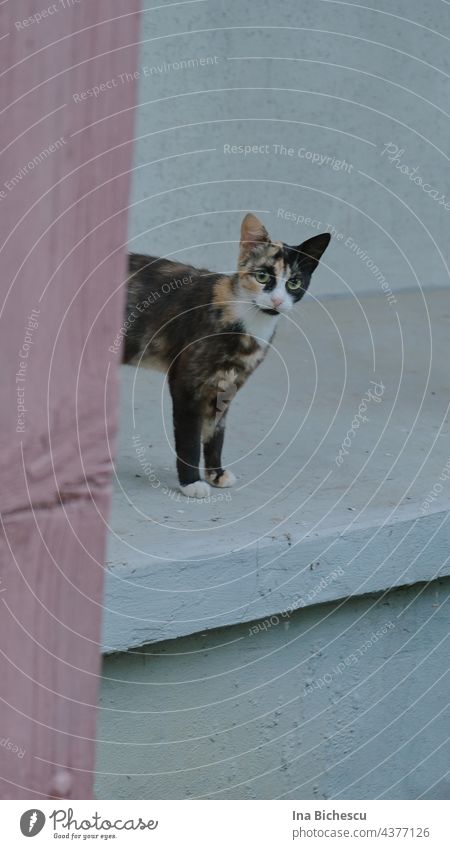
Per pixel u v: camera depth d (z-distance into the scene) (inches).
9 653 31.6
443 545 126.2
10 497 29.9
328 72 230.4
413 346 210.5
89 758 34.4
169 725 110.6
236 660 114.3
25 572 31.0
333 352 202.8
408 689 130.6
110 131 28.7
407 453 148.3
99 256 29.6
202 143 217.8
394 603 126.8
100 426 31.0
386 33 236.5
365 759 129.1
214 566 107.1
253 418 160.9
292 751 121.8
